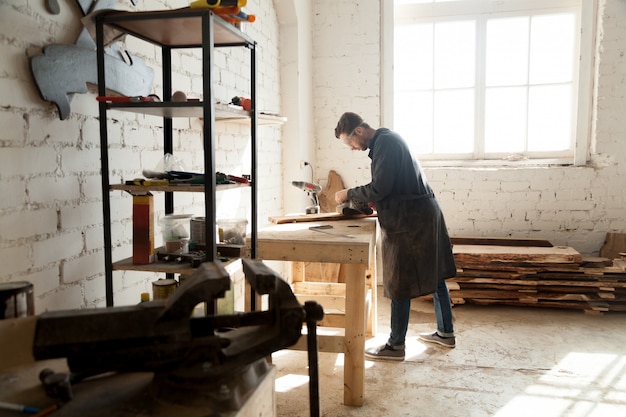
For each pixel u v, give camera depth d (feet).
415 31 15.06
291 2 12.73
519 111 14.78
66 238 5.76
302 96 13.89
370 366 9.82
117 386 3.71
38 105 5.28
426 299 13.91
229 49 10.01
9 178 4.92
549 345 10.80
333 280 12.69
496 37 14.65
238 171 10.68
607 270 12.71
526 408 8.18
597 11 13.58
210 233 5.57
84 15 5.87
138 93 6.88
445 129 15.25
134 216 5.82
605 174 13.84
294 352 10.55
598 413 8.00
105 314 3.38
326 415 8.04
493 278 13.21
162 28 6.06
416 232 9.41
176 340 3.37
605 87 13.60
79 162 5.92
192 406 3.34
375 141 9.70
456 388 8.89
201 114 6.43
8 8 4.86
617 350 10.50
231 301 6.56
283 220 10.36
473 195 14.61
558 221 14.25
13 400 3.40
